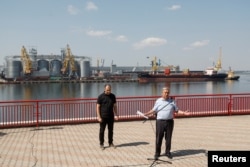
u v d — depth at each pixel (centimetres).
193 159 916
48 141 1153
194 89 13988
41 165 855
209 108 1794
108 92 1034
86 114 1574
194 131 1347
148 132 1331
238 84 19262
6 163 872
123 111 1648
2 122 1494
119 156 948
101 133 1036
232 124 1517
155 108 925
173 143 1127
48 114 1576
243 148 1052
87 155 959
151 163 873
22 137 1223
